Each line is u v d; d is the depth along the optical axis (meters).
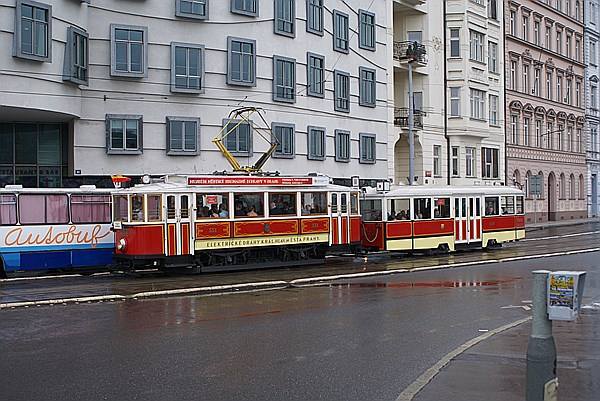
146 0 31.33
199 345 11.18
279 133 35.75
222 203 23.23
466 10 47.59
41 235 22.20
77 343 11.33
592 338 10.96
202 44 32.69
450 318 13.80
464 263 25.41
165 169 31.81
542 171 59.44
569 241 37.09
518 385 8.16
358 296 17.02
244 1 34.06
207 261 23.09
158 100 31.67
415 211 29.31
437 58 46.72
